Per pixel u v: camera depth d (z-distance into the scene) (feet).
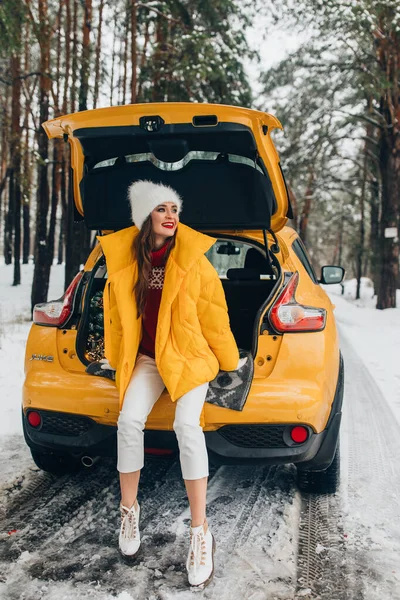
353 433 14.21
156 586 7.66
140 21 55.21
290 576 7.96
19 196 78.95
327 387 9.32
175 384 7.96
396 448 13.14
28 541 8.79
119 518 9.56
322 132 55.31
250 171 10.32
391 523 9.50
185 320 8.11
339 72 51.52
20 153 43.80
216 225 11.10
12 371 20.12
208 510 9.89
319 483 10.41
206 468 7.97
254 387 9.02
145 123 9.70
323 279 15.34
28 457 12.19
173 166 10.58
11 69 46.32
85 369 9.66
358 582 7.84
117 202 11.11
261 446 8.98
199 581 7.57
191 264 8.02
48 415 9.52
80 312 10.21
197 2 54.85
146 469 11.69
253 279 13.12
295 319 9.41
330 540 8.94
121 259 8.30
